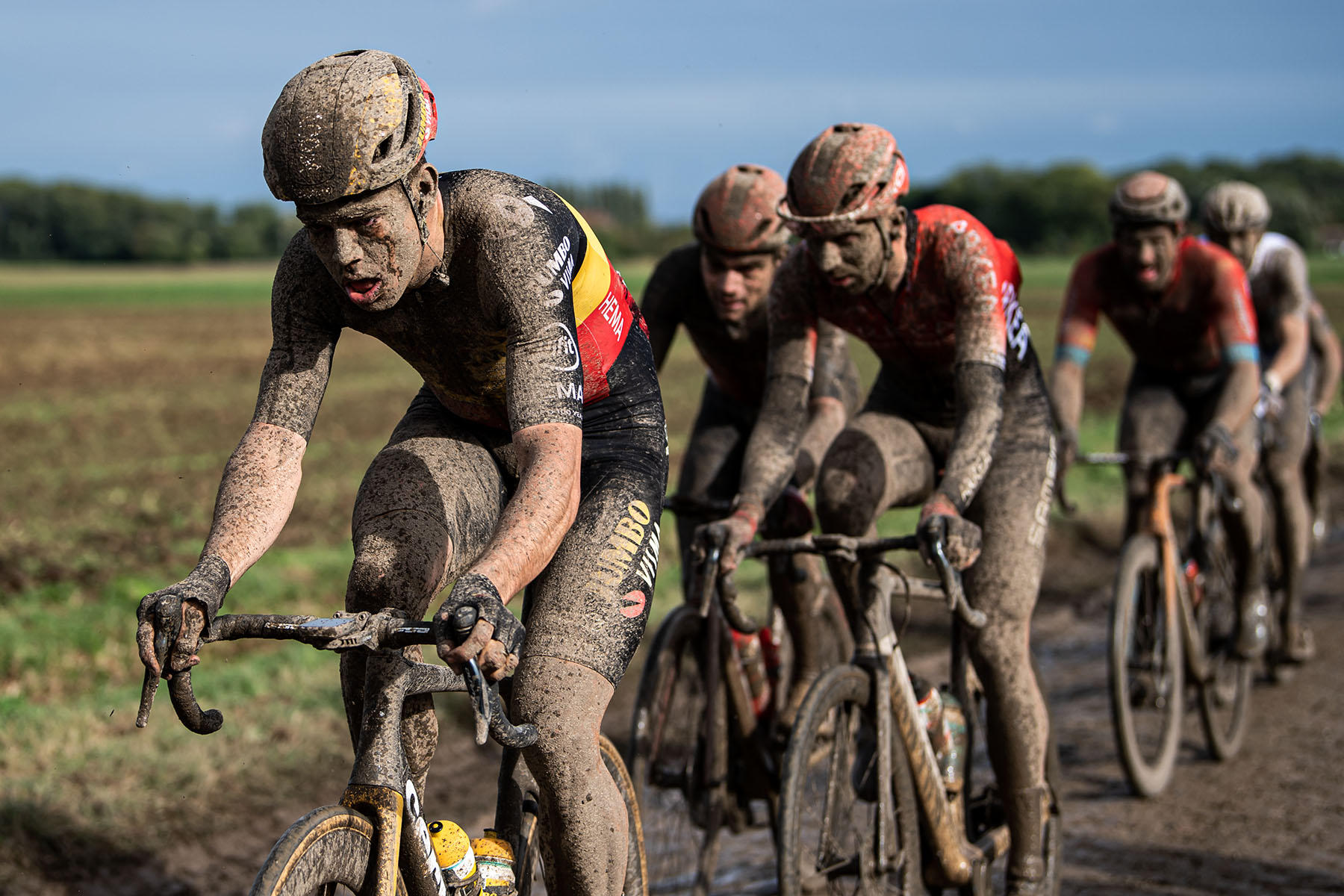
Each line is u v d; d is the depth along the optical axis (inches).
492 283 100.7
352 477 573.3
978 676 157.2
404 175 93.2
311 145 90.2
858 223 143.1
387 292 97.3
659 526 115.9
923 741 151.1
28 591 334.6
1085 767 233.0
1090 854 191.0
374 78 92.2
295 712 240.4
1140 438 241.0
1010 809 158.4
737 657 179.6
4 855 172.7
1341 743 242.2
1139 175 235.5
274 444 105.2
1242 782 223.5
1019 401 162.1
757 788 182.2
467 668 81.0
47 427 792.3
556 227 104.3
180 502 510.0
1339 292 2209.6
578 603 106.9
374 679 97.3
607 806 108.0
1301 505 282.8
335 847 89.3
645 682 169.2
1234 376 228.2
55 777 199.6
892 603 175.0
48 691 253.3
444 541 102.7
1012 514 155.3
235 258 6432.1
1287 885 177.0
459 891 101.7
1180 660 225.6
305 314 107.9
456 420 118.9
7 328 1822.1
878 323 154.6
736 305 179.3
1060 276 3459.6
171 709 239.1
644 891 131.1
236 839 191.5
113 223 6289.4
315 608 316.5
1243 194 278.8
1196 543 241.4
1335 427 698.8
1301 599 361.4
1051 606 364.5
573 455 96.8
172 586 86.7
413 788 98.2
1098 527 451.2
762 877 183.0
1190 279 234.4
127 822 189.2
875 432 158.9
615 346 116.4
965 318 146.6
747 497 146.7
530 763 105.9
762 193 175.3
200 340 1617.9
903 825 148.7
